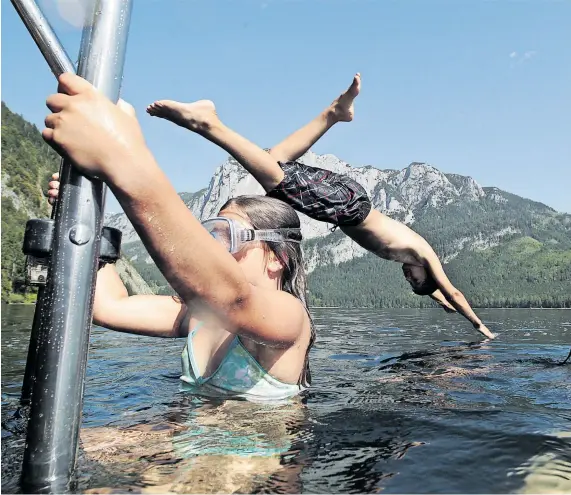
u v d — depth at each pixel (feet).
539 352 15.15
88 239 3.19
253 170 10.23
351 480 4.18
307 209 10.61
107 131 3.17
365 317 47.83
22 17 3.41
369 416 6.29
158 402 7.18
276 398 7.38
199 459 4.66
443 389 8.51
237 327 5.31
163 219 3.49
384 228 12.11
